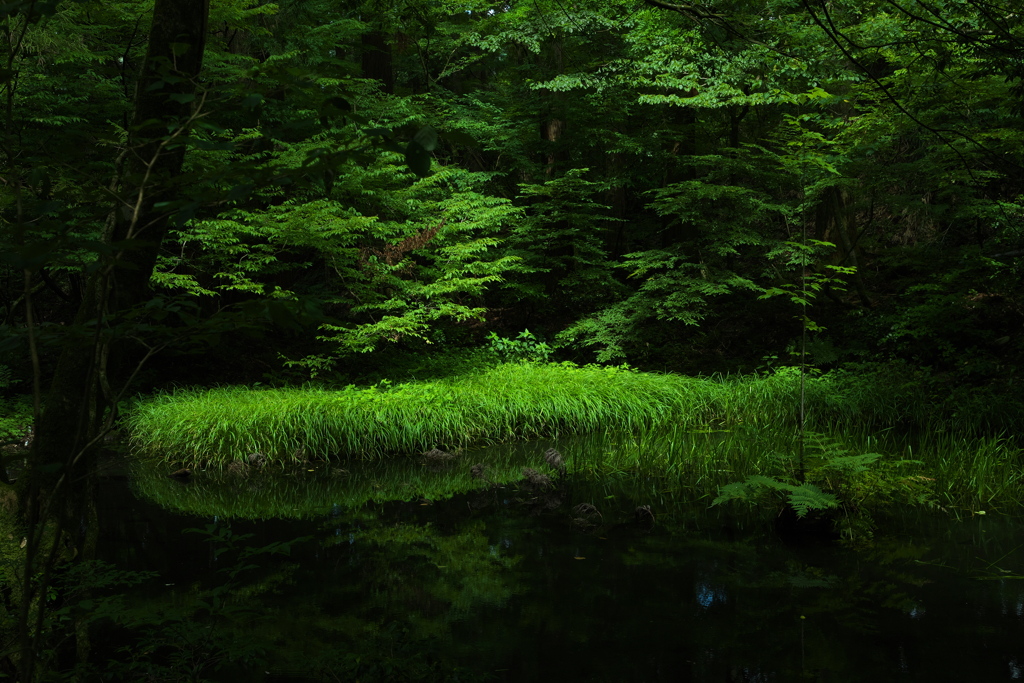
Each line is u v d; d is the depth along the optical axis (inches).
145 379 457.7
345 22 488.4
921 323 481.4
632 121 610.2
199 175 68.1
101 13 379.6
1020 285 490.0
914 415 414.9
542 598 176.1
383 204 464.1
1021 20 195.6
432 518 247.6
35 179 71.1
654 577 190.5
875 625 160.4
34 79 346.0
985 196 481.7
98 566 141.6
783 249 516.4
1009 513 247.4
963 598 175.0
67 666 135.3
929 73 351.3
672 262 532.7
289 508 260.2
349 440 346.3
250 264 414.9
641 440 373.7
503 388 415.8
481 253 537.6
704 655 145.9
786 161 306.0
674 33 489.1
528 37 508.1
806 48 414.9
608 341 540.7
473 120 542.0
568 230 554.3
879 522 240.7
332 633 153.0
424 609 167.9
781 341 563.8
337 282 475.8
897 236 605.0
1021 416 380.5
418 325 467.2
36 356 70.3
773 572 194.1
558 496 276.8
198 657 127.4
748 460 314.0
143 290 137.3
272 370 486.3
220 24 401.7
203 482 299.3
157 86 65.6
